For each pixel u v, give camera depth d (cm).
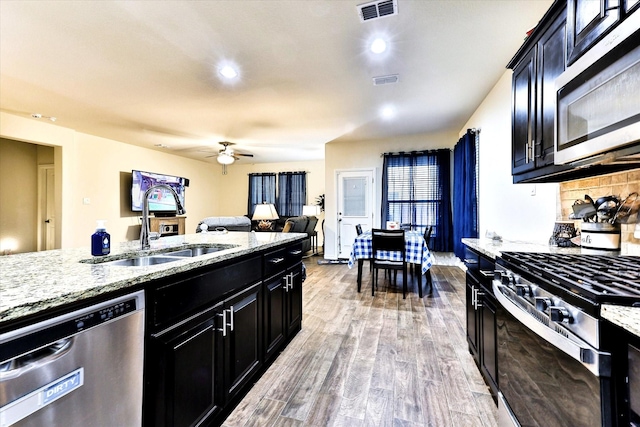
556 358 95
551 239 193
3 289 86
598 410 76
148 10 208
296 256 265
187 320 128
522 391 120
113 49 260
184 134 561
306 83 332
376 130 539
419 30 235
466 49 264
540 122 169
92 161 571
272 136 578
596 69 110
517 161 202
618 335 74
